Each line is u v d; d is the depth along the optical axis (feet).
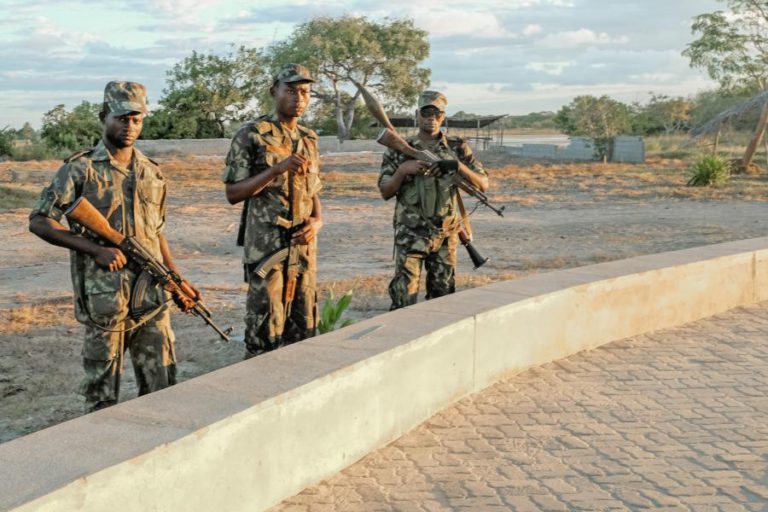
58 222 14.96
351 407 14.89
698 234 52.75
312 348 15.93
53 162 132.26
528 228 55.98
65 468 10.33
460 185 22.24
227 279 36.60
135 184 15.47
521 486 14.11
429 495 13.75
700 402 18.34
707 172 91.45
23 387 20.38
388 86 214.90
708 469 14.83
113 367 15.35
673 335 24.00
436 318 18.31
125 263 15.12
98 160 15.21
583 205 73.56
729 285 26.73
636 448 15.76
